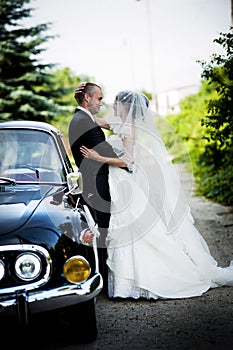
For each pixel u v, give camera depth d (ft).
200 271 15.88
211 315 13.62
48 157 15.21
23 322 10.75
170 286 15.26
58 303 11.00
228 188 32.86
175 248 15.53
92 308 12.00
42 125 15.88
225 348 11.49
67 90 56.59
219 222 26.35
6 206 12.68
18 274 10.96
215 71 24.29
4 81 51.16
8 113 50.65
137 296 15.16
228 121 25.07
